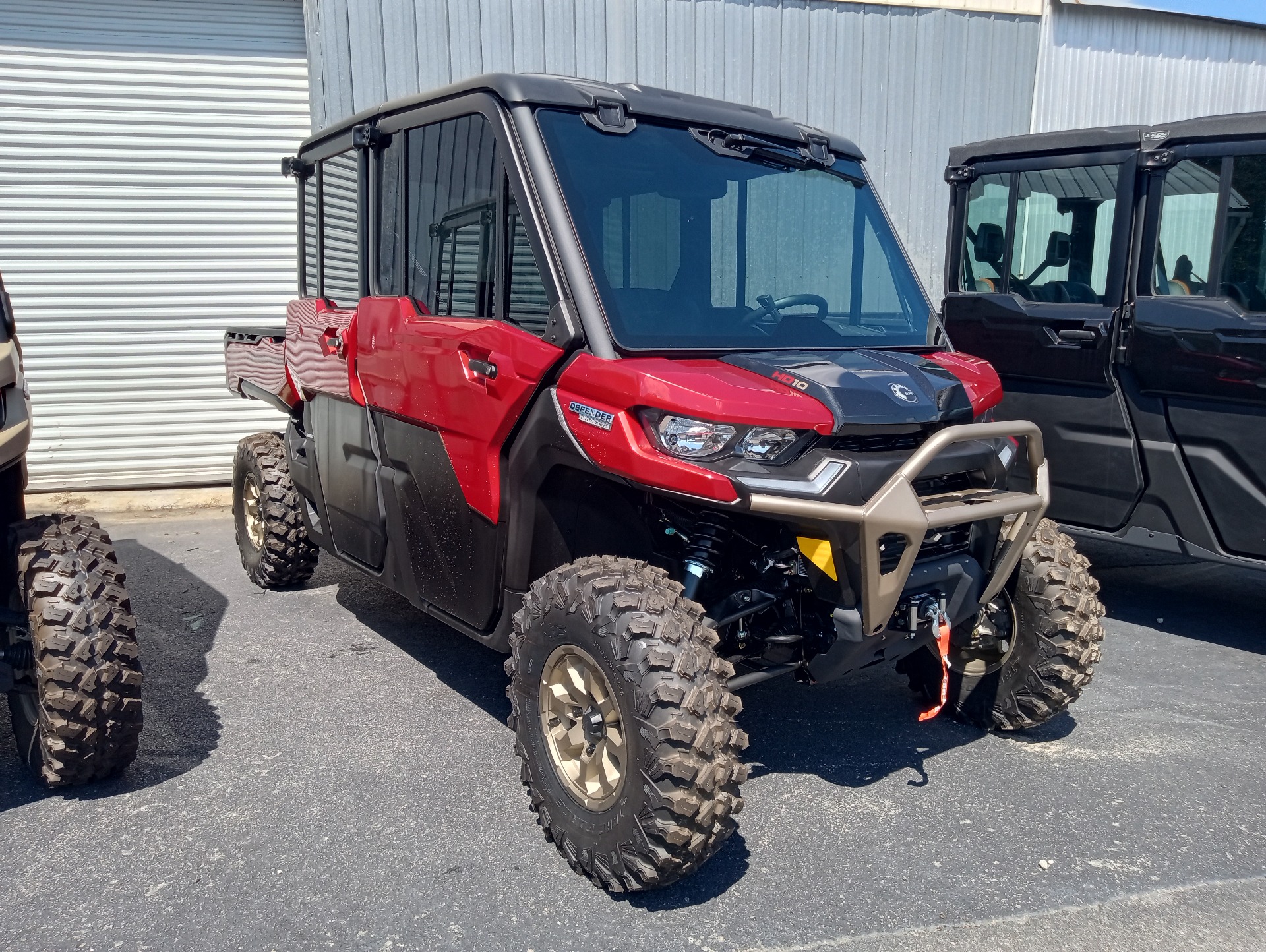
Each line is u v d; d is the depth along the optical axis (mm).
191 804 3354
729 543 3164
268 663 4723
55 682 3201
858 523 2727
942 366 3373
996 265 5754
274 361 5285
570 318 3004
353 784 3504
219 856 3031
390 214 4016
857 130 9055
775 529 2988
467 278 3500
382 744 3836
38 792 3426
